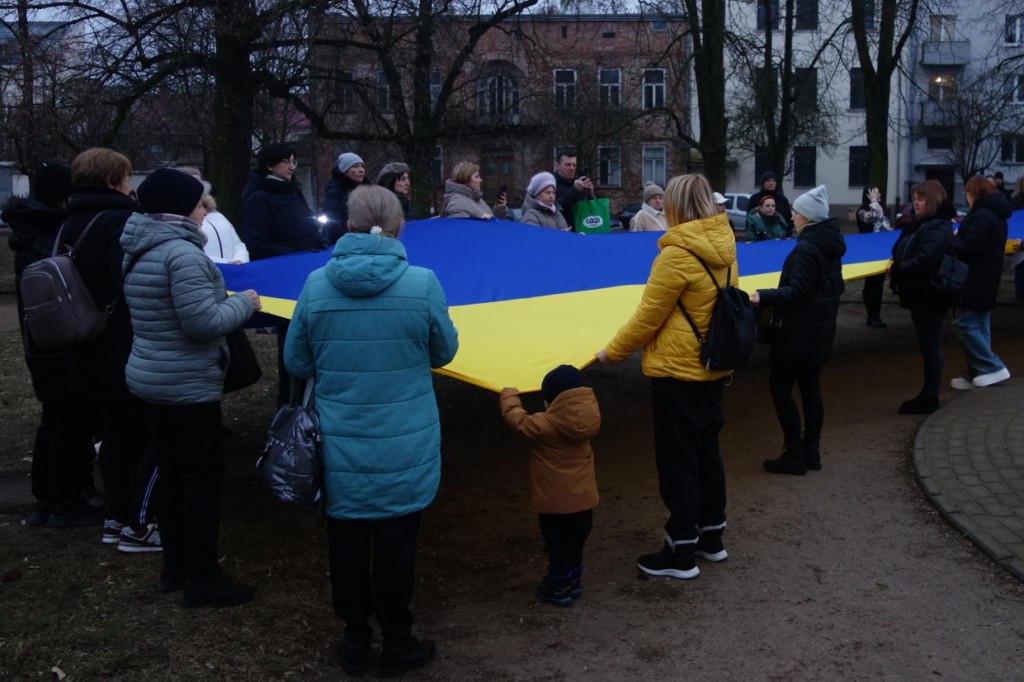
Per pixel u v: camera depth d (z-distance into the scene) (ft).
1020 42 101.55
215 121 54.80
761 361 31.99
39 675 11.44
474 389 28.81
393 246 11.46
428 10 58.75
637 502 18.43
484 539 16.57
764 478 19.45
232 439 22.91
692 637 12.88
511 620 13.48
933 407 23.36
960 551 15.35
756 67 69.72
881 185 68.85
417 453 11.46
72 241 14.46
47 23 53.52
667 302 13.89
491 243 22.31
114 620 12.96
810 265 18.02
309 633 12.99
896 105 128.26
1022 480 17.98
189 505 13.21
